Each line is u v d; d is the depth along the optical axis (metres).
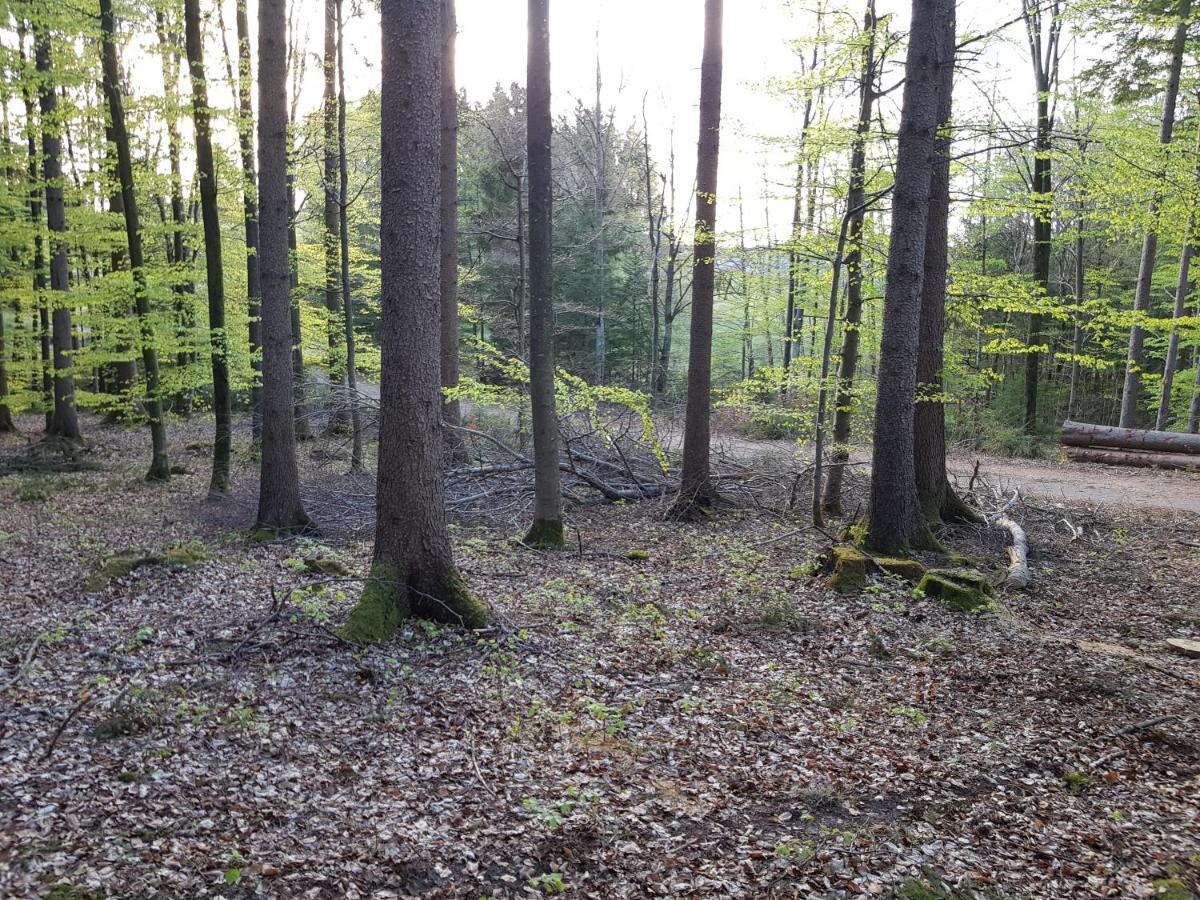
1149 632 7.93
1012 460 19.42
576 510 13.90
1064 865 4.17
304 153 16.50
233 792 4.47
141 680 5.91
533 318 10.88
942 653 7.23
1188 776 5.14
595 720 5.77
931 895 3.89
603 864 4.10
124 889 3.51
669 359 33.31
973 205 10.84
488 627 7.22
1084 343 25.86
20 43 15.27
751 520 12.84
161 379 15.58
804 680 6.63
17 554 9.74
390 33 6.82
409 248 7.05
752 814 4.64
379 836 4.17
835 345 16.58
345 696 5.89
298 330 18.53
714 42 12.20
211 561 9.41
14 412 26.22
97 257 22.77
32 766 4.52
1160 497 14.47
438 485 7.42
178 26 14.16
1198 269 19.53
